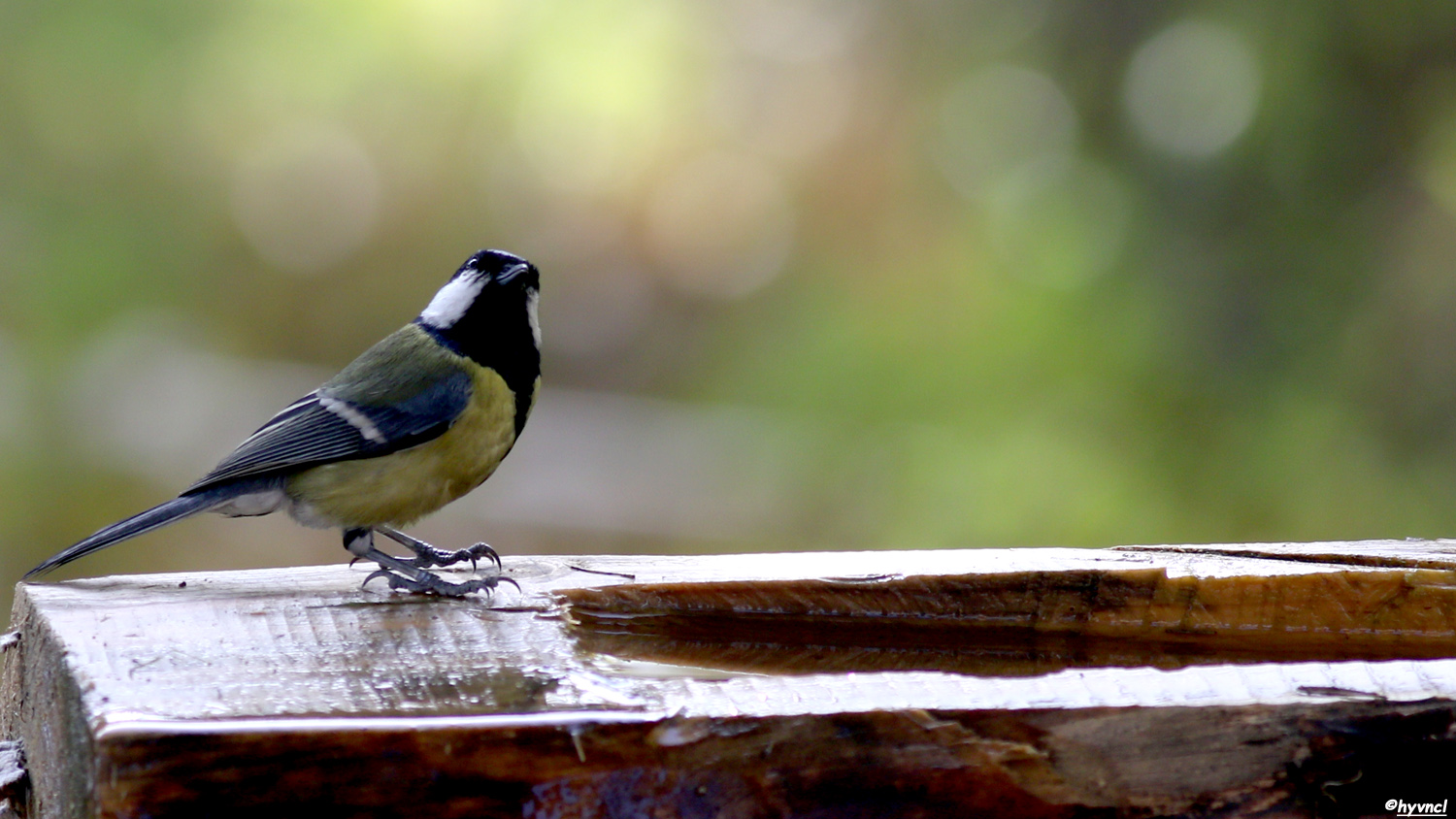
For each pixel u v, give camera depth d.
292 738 3.39
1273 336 12.21
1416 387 12.20
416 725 3.47
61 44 15.94
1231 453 11.89
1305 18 12.27
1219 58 12.94
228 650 4.26
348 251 20.06
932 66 17.03
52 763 4.16
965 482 12.30
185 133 16.98
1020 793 3.75
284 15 16.03
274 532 17.48
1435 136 12.18
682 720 3.62
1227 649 5.62
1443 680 3.99
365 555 6.50
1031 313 12.80
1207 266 12.51
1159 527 11.75
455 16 16.31
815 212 18.41
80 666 3.98
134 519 6.18
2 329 16.56
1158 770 3.80
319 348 20.38
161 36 16.12
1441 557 6.10
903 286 15.28
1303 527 11.75
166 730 3.32
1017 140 14.34
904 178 17.12
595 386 22.95
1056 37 13.92
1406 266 12.33
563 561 6.28
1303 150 12.34
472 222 20.34
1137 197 12.97
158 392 17.42
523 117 17.86
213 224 17.84
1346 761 3.87
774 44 18.91
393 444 6.36
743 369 17.11
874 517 13.49
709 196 19.98
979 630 5.82
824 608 5.71
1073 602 5.82
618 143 18.84
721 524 17.25
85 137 16.58
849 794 3.70
